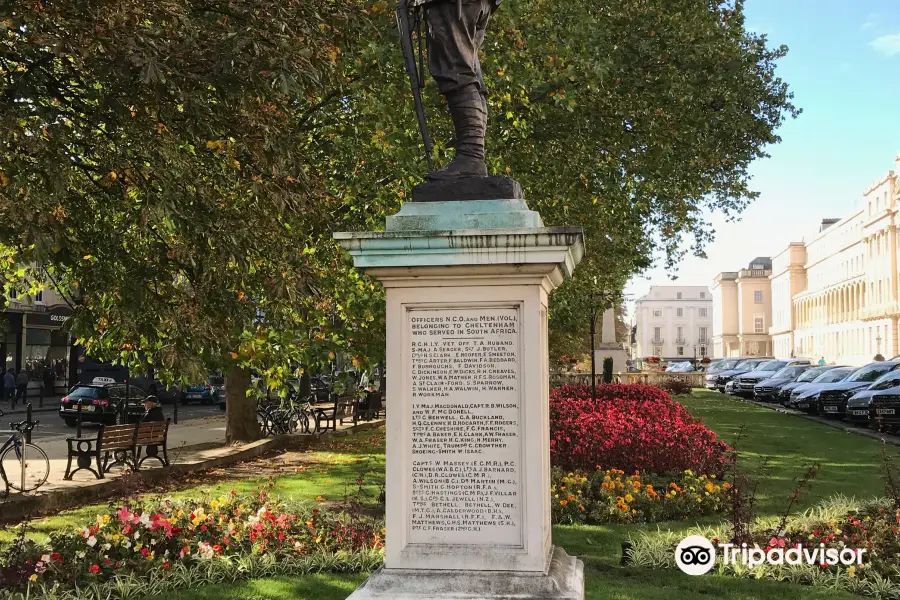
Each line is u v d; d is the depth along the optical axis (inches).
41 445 655.1
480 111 171.8
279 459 584.7
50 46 295.7
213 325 353.7
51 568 237.6
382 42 429.4
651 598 221.9
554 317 720.3
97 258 348.5
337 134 465.1
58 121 315.3
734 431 736.3
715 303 5221.5
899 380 807.1
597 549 281.4
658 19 616.7
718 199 880.3
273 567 259.0
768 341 4739.2
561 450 398.0
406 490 157.9
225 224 333.7
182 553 256.5
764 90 783.1
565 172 553.0
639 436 391.9
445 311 159.0
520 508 154.8
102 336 411.2
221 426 887.7
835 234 3540.8
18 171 294.8
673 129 614.5
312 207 366.9
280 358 465.1
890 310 2709.2
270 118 350.6
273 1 326.3
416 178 438.6
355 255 156.6
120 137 341.7
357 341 462.9
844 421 877.8
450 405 157.9
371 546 273.9
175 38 324.2
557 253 150.6
